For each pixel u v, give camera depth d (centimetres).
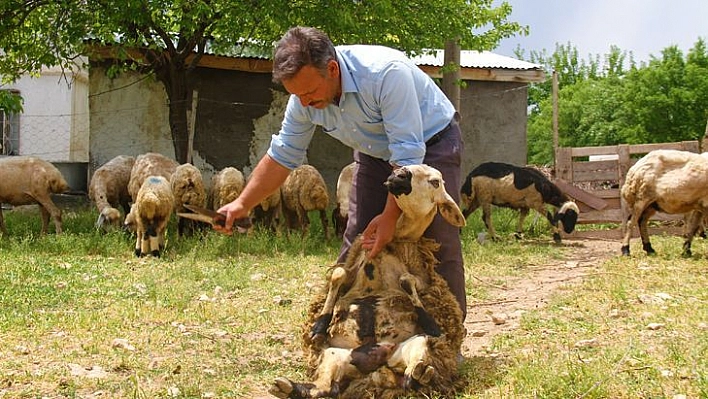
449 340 477
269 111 1811
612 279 901
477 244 1248
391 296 465
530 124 3700
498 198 1411
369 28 1363
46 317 699
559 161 1559
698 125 3011
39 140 2298
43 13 1464
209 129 1777
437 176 449
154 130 1755
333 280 469
